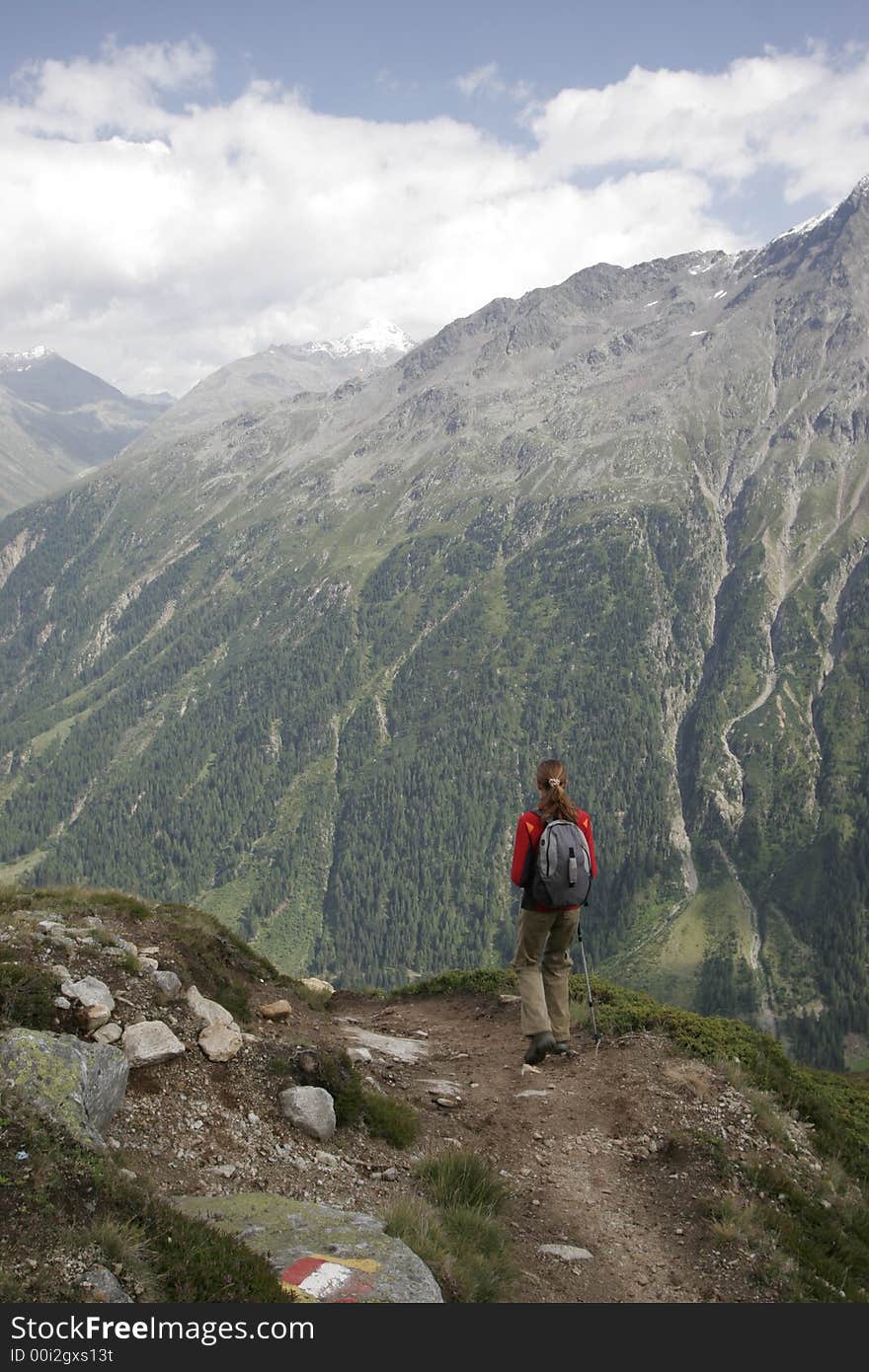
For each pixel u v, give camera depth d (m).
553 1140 10.38
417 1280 6.12
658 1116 10.91
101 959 10.27
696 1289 7.67
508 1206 8.69
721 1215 8.95
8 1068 6.72
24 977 8.77
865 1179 11.37
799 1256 8.68
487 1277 6.90
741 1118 11.30
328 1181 8.15
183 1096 8.54
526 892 11.94
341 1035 12.89
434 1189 8.43
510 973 18.08
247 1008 11.63
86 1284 4.89
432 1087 11.57
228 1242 5.91
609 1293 7.41
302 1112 8.95
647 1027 14.11
